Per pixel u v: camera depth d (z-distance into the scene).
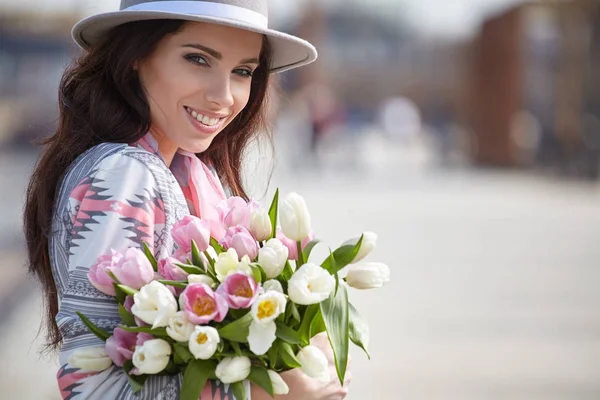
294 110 27.16
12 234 10.34
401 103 39.56
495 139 27.08
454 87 51.47
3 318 7.07
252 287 2.01
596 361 6.54
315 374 2.06
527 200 18.14
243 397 2.04
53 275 2.35
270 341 1.98
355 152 31.64
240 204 2.28
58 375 2.12
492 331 7.41
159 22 2.35
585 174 21.84
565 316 7.96
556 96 24.72
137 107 2.40
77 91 2.46
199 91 2.38
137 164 2.22
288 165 26.03
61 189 2.30
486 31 26.73
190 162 2.56
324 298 2.02
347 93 51.88
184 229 2.17
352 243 2.17
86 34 2.46
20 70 28.62
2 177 18.23
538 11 25.27
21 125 28.31
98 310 2.13
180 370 2.09
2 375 5.56
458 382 5.98
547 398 5.64
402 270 10.24
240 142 2.92
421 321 7.75
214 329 1.96
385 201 17.59
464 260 10.93
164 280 2.07
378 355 6.67
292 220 2.12
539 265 10.62
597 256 11.33
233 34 2.37
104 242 2.13
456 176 24.28
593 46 24.41
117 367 2.11
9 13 23.59
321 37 30.03
